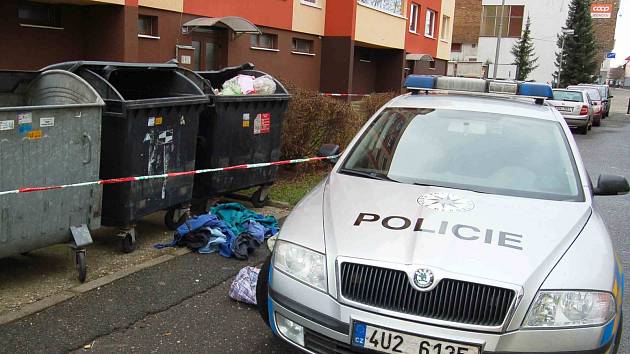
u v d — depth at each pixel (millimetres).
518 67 52594
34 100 5082
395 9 26250
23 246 4195
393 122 4469
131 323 3939
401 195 3576
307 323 2977
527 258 2895
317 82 22469
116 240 5547
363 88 27156
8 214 4047
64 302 4156
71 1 11938
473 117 4414
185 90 5957
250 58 18031
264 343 3809
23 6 11680
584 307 2781
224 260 5207
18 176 4078
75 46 12727
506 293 2723
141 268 4867
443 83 5105
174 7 14484
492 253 2902
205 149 6211
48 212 4305
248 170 6750
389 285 2812
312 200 3662
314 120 8867
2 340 3580
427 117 4457
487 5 56188
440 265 2801
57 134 4301
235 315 4180
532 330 2707
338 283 2895
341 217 3283
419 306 2764
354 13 22094
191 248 5367
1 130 3926
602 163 13906
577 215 3453
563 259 2945
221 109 6176
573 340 2740
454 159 4047
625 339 4195
